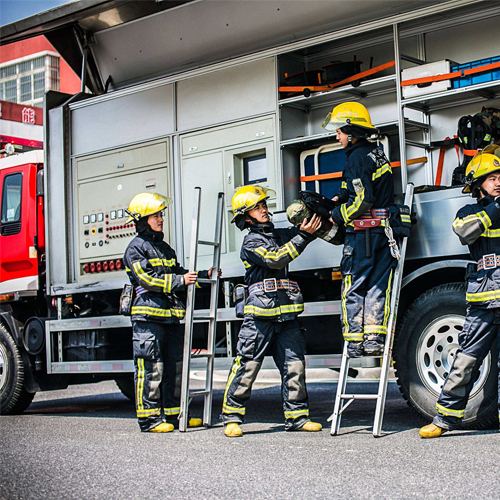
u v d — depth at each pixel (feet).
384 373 14.73
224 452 13.84
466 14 18.83
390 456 12.61
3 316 23.43
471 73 16.63
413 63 19.31
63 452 14.75
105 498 10.85
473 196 14.83
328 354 17.12
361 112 15.52
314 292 18.39
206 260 20.74
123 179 22.63
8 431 18.45
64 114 23.97
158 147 21.90
